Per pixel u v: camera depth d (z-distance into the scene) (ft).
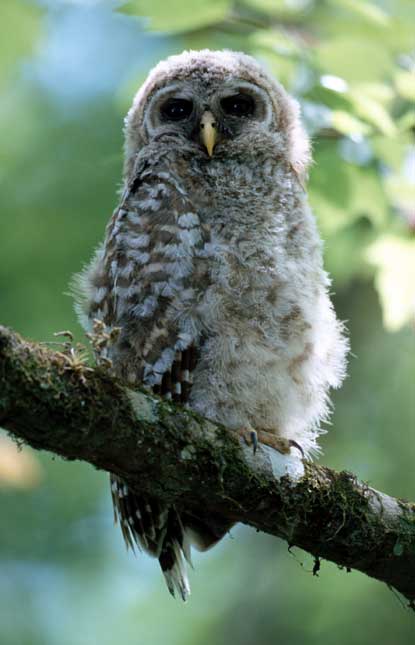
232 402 27.32
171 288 27.35
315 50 36.40
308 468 25.25
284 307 27.55
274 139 31.65
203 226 28.14
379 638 43.01
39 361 21.07
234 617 46.88
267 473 24.50
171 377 27.25
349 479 25.57
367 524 25.50
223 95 32.07
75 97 51.98
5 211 49.11
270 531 25.48
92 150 50.08
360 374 48.73
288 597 45.88
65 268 47.73
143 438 22.66
